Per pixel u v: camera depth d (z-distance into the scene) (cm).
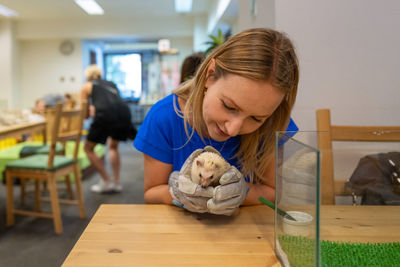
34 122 280
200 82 66
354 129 72
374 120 139
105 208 73
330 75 136
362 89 137
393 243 51
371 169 53
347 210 54
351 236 53
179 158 83
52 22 750
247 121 60
